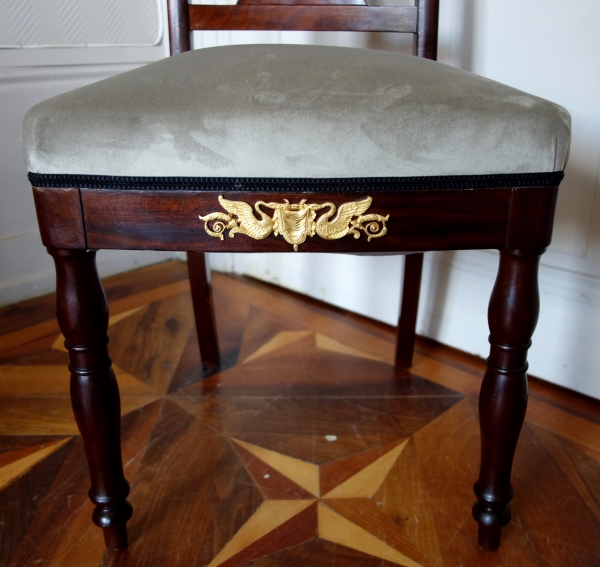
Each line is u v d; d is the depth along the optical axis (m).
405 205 0.47
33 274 1.17
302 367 0.93
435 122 0.45
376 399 0.84
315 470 0.70
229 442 0.75
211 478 0.69
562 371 0.87
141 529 0.62
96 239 0.48
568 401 0.84
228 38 1.14
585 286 0.82
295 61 0.51
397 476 0.69
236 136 0.45
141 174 0.46
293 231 0.47
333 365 0.94
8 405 0.83
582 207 0.79
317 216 0.47
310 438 0.76
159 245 0.48
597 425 0.79
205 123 0.45
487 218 0.48
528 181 0.47
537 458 0.73
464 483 0.68
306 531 0.61
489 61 0.83
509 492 0.56
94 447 0.54
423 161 0.46
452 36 0.86
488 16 0.82
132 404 0.83
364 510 0.64
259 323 1.07
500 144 0.46
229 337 1.02
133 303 1.16
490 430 0.54
